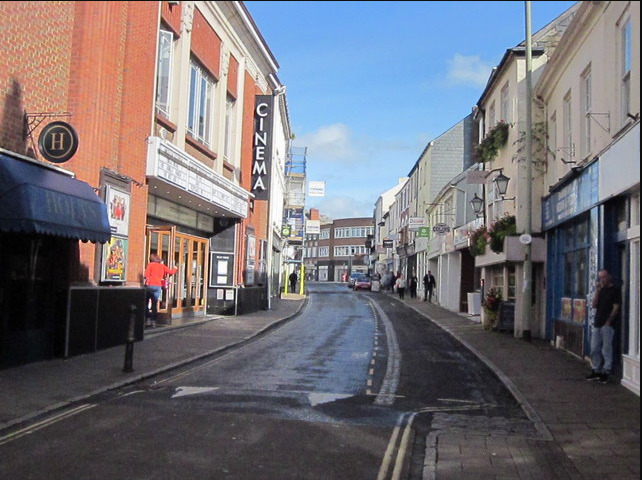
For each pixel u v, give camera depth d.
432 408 8.70
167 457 6.00
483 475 5.85
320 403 8.60
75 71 11.45
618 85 10.82
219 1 18.62
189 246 20.08
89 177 11.63
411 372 11.61
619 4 10.61
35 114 10.28
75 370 10.14
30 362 10.52
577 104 13.48
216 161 19.44
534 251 16.95
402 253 52.28
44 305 10.92
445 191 31.12
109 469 5.62
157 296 16.02
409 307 32.59
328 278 101.31
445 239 31.53
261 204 27.17
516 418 8.18
